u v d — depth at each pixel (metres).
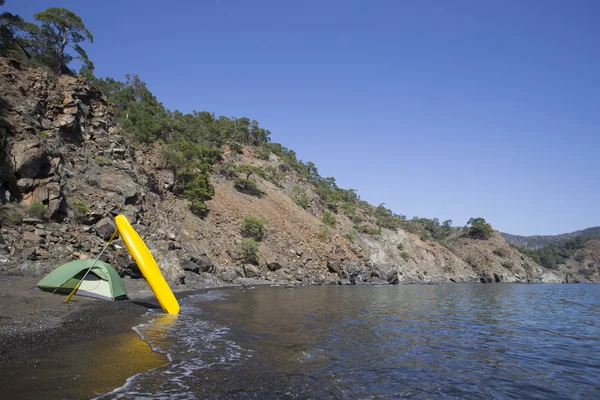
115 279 15.80
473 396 6.82
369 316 16.88
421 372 8.19
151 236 27.27
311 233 57.72
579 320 18.75
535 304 28.27
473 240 135.25
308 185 85.94
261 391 6.43
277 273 41.72
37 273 17.06
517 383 7.74
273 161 89.88
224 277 33.56
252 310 16.70
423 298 29.23
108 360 7.60
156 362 7.75
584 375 8.50
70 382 6.18
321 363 8.45
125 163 32.88
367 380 7.44
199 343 9.61
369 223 92.19
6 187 21.06
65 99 31.31
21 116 24.75
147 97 70.94
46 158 23.75
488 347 11.23
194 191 43.75
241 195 57.00
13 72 28.42
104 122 34.75
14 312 10.77
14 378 6.16
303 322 14.09
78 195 25.09
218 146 77.75
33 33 38.62
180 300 18.80
